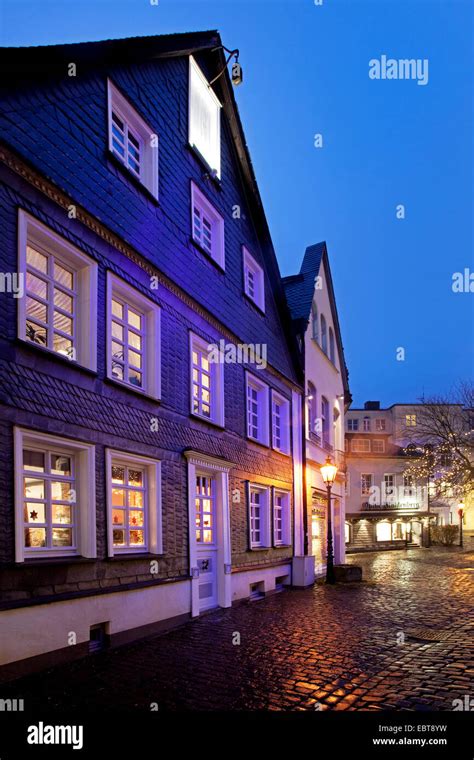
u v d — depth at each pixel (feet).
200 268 38.88
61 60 25.20
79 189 26.13
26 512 22.20
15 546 20.38
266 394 50.42
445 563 82.17
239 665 22.48
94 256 26.89
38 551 22.35
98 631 25.45
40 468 23.18
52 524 23.35
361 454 145.38
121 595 26.50
